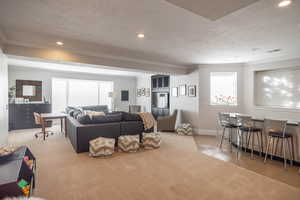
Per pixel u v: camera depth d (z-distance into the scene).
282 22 2.41
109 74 8.28
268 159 3.33
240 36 2.99
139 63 4.94
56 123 7.07
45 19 2.37
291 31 2.75
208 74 5.61
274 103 4.91
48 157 3.25
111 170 2.70
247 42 3.32
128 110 9.16
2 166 1.84
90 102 8.08
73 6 2.02
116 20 2.39
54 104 7.09
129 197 1.99
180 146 4.11
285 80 4.70
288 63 4.47
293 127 3.02
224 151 3.82
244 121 3.56
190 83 5.93
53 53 3.66
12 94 6.05
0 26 2.60
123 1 1.90
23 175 1.92
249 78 5.30
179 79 6.39
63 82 7.32
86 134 3.57
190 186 2.24
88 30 2.76
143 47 3.70
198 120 5.67
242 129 3.56
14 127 5.88
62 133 5.46
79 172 2.62
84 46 3.62
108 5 1.99
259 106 5.11
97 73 7.89
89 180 2.38
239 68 5.46
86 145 3.57
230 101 5.65
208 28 2.64
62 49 3.75
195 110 5.76
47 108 6.41
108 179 2.41
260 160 3.28
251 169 2.86
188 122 6.02
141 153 3.54
